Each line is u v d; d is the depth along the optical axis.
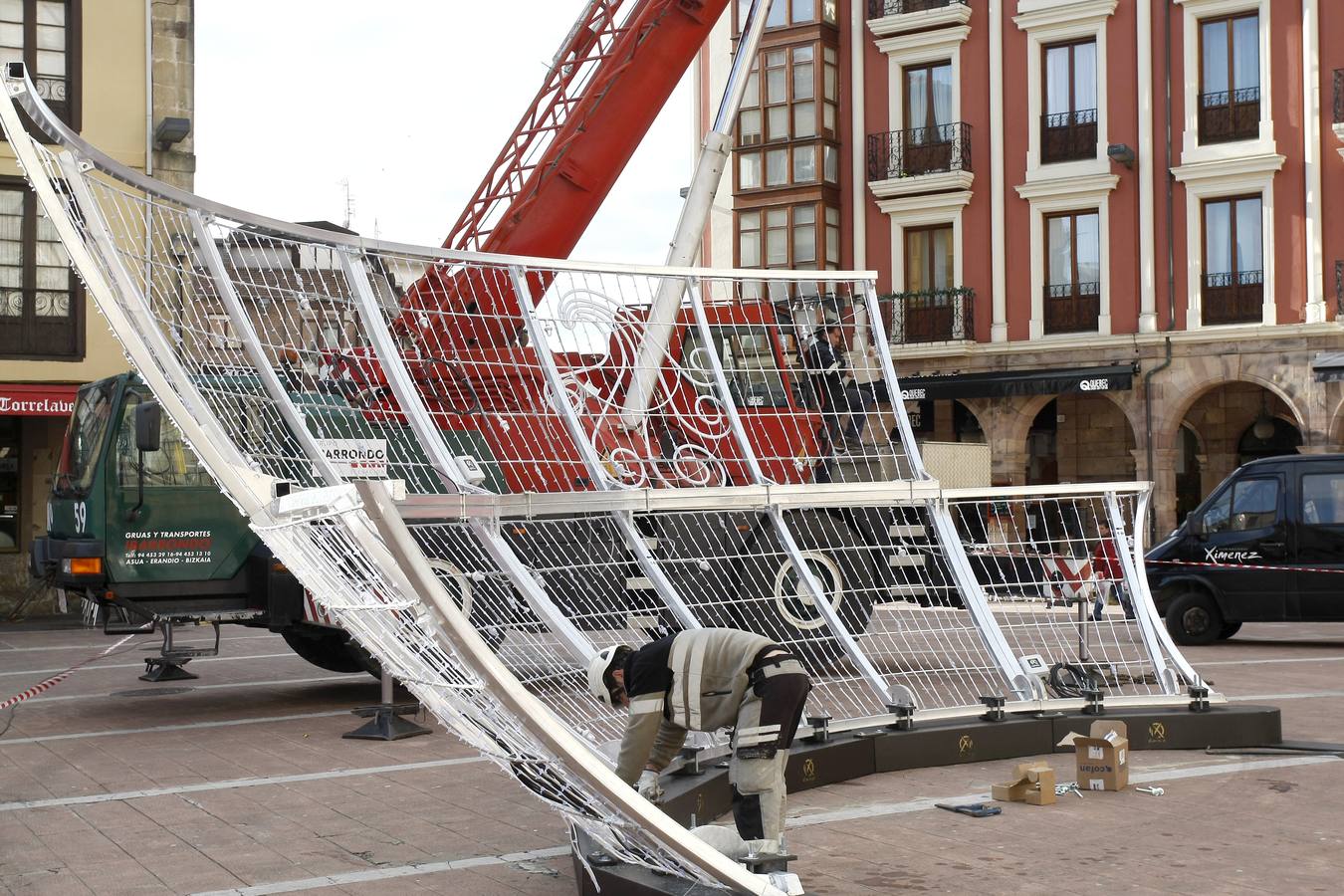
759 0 12.86
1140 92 28.69
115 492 11.30
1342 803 6.77
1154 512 28.14
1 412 19.20
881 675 9.73
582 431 8.48
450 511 7.46
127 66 20.72
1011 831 6.27
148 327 6.16
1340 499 15.12
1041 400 29.28
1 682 12.81
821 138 31.50
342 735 9.52
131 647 16.06
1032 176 29.81
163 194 6.93
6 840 6.54
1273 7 27.22
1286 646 15.32
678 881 4.98
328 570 5.01
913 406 31.34
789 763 7.14
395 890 5.54
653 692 5.23
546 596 7.30
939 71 31.17
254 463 7.64
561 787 4.97
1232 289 27.64
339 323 8.27
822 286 10.75
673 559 8.61
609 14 12.95
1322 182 26.73
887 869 5.64
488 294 9.62
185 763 8.57
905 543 9.80
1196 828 6.29
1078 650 9.71
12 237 19.75
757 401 10.85
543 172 12.52
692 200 12.81
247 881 5.72
